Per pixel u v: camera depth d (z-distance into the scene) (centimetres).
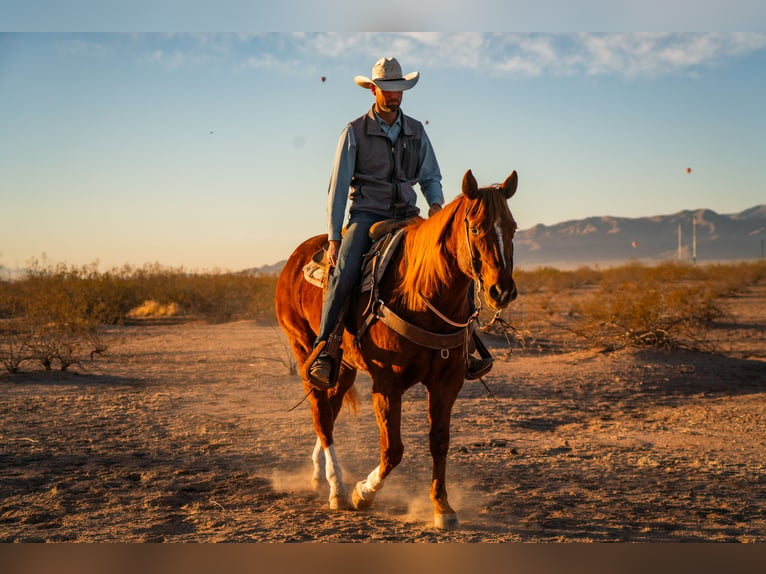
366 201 541
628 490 566
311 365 515
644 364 1266
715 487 575
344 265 518
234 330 2094
